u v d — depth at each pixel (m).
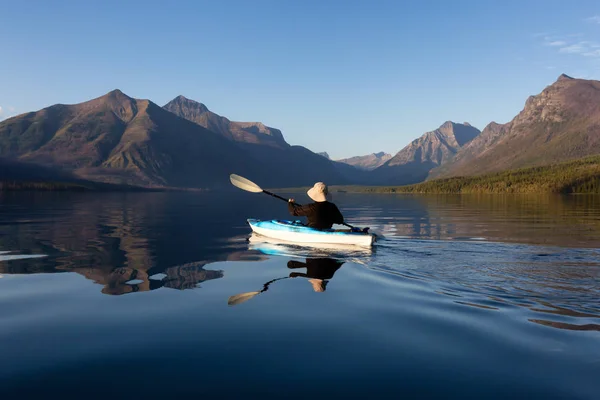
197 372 3.13
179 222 18.70
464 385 2.94
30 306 4.89
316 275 6.73
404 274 6.74
